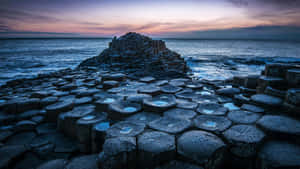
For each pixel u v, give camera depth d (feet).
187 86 19.03
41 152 9.69
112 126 9.41
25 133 11.57
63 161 8.40
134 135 8.50
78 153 9.99
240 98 14.05
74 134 10.94
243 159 7.72
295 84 11.97
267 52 188.14
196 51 197.88
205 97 14.88
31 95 17.06
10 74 51.83
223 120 9.99
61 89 19.43
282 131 8.16
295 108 9.84
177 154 7.49
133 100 13.37
